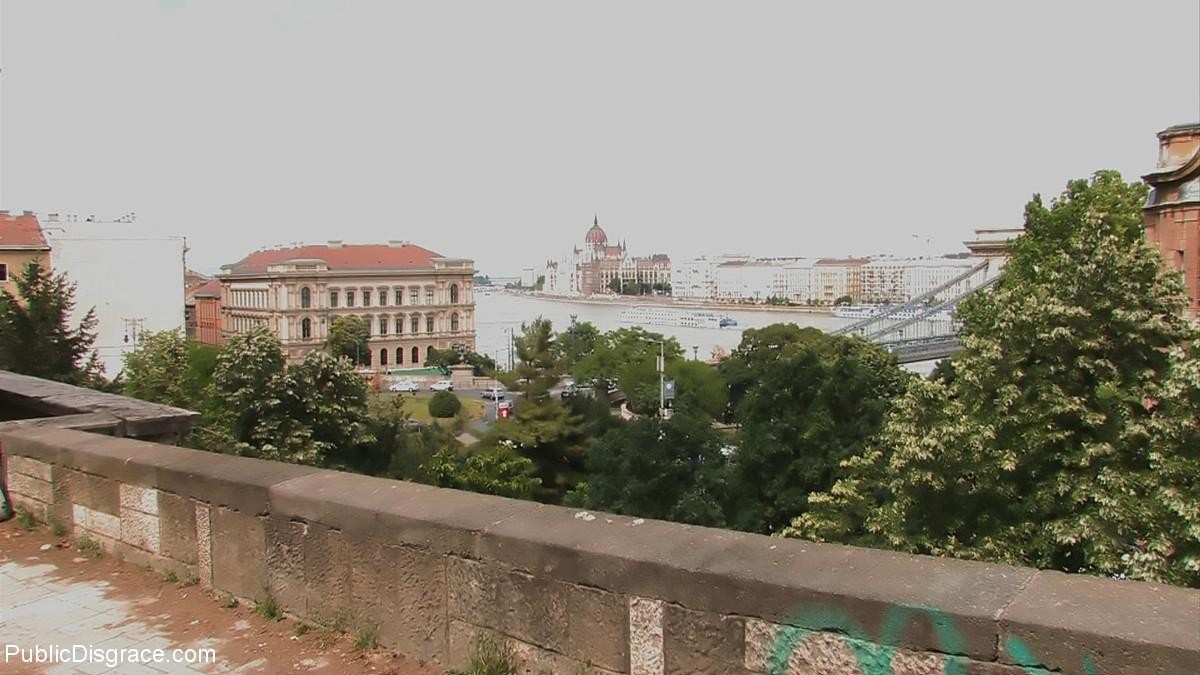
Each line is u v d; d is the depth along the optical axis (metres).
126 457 5.47
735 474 31.47
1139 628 2.51
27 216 70.50
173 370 34.12
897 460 17.00
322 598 4.43
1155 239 31.48
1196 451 14.17
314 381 27.97
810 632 3.02
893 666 2.86
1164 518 13.95
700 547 3.44
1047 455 16.27
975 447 16.00
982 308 28.62
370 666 4.07
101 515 5.65
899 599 2.85
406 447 36.00
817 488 29.20
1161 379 16.14
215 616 4.64
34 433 6.31
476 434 52.72
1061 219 30.89
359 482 4.63
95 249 72.19
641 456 33.00
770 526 30.53
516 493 39.25
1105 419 15.88
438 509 4.11
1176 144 31.17
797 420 30.41
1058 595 2.75
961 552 15.84
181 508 5.10
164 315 74.81
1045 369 16.61
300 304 115.50
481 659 3.79
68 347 27.25
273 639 4.36
